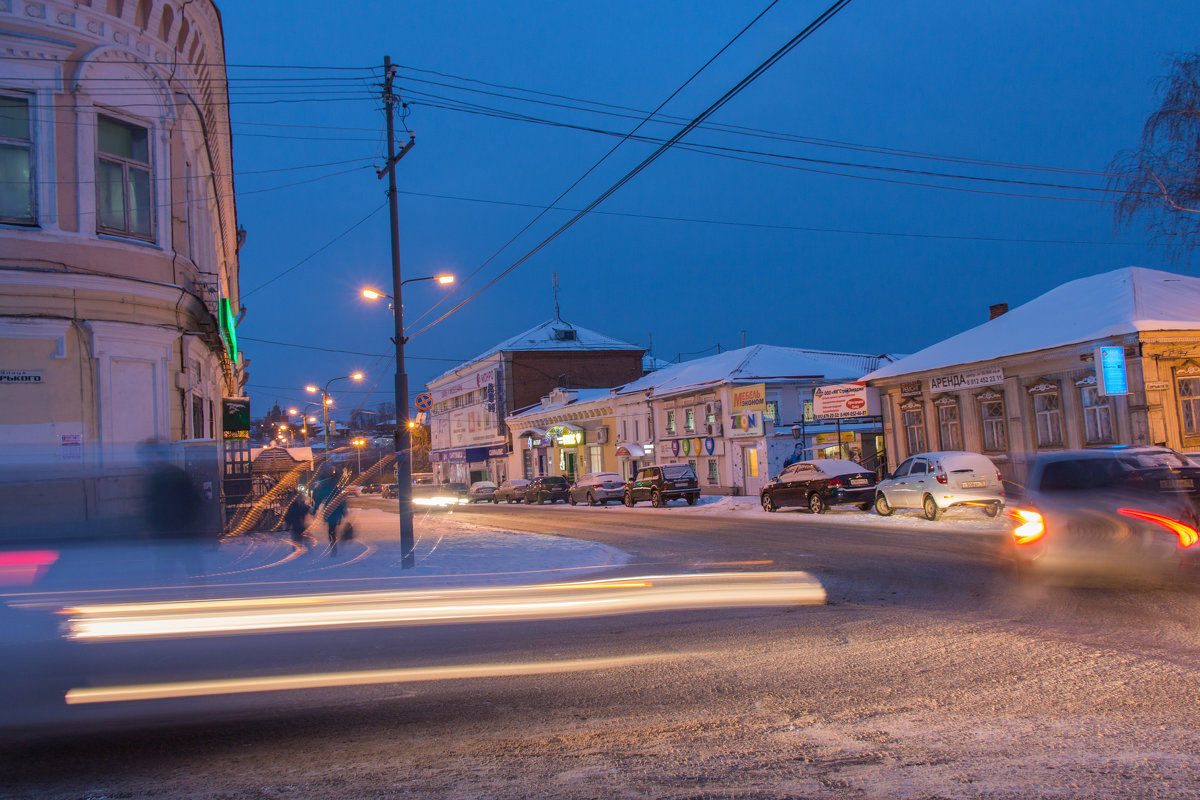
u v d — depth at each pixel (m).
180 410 17.36
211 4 18.23
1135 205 20.34
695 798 4.13
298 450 27.16
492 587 12.20
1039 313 27.47
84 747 5.27
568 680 6.74
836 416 31.39
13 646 6.95
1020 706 5.43
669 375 47.00
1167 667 6.12
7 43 14.78
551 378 63.75
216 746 5.26
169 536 11.88
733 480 37.81
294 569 15.56
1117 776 4.15
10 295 14.64
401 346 17.36
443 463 78.75
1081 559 10.04
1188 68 19.81
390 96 17.83
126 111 16.09
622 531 23.12
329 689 6.60
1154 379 21.98
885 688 6.06
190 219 18.53
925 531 18.06
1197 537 9.85
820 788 4.19
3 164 14.86
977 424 27.56
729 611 9.78
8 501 14.08
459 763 4.82
